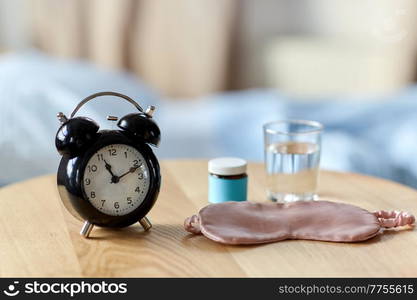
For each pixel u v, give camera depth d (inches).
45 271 33.2
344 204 41.2
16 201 44.8
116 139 37.4
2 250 35.9
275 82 126.1
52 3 117.2
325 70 122.7
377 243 36.7
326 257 34.8
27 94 69.2
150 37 120.3
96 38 118.3
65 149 36.5
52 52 118.4
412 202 44.6
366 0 125.7
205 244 36.8
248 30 126.4
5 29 118.6
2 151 62.9
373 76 122.2
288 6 127.8
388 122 74.7
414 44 121.3
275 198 44.7
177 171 52.3
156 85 122.3
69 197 36.9
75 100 70.5
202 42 122.6
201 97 124.1
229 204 40.6
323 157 66.9
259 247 36.3
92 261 34.5
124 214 37.7
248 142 76.3
